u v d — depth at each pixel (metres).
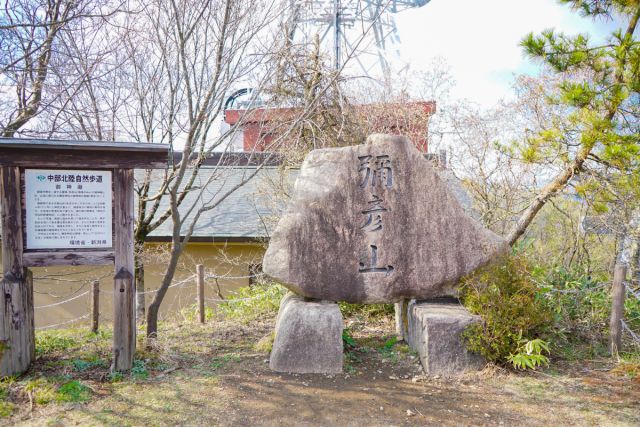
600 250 9.58
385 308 7.25
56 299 9.51
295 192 5.40
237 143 9.09
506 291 5.08
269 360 5.27
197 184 10.25
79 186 4.56
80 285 9.50
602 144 6.29
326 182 5.35
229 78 5.70
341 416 3.99
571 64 6.26
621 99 5.92
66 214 4.54
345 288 5.24
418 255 5.30
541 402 4.29
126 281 4.66
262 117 7.18
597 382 4.74
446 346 4.92
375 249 5.28
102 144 4.42
